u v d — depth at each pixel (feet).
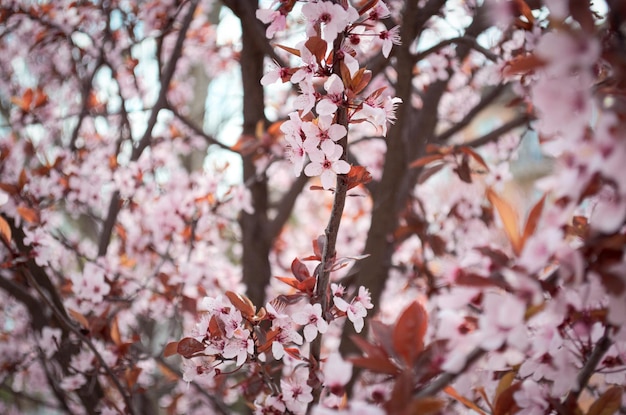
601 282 1.21
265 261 3.28
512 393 1.42
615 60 1.18
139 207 3.15
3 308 3.55
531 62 1.13
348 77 1.50
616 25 1.21
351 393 2.63
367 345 1.37
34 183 2.69
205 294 2.77
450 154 2.44
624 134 1.10
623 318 1.24
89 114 3.67
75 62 3.98
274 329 1.67
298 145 1.57
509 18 1.28
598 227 1.19
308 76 1.52
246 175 3.30
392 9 2.70
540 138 1.54
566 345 1.43
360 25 1.57
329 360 1.36
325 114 1.50
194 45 4.32
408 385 1.26
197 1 3.31
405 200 3.00
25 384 3.56
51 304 2.17
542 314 1.40
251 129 3.23
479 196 3.06
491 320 1.23
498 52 2.54
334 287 1.74
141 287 2.65
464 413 1.64
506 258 1.30
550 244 1.20
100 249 3.00
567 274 1.20
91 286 2.52
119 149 3.50
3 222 2.14
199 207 2.97
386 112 1.58
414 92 3.30
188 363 1.73
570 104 1.14
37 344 2.83
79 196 2.83
